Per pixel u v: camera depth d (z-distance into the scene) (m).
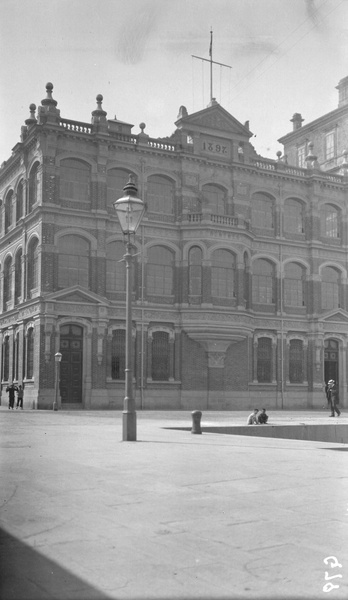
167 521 7.83
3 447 16.12
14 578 5.74
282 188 53.12
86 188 45.94
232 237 48.88
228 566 6.11
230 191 50.75
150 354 46.84
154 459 13.78
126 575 5.85
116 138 47.19
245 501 9.06
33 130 44.78
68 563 6.17
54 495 9.42
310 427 27.16
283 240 52.66
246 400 49.34
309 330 53.22
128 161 47.53
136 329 46.62
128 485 10.31
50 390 43.00
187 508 8.57
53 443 17.33
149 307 46.97
